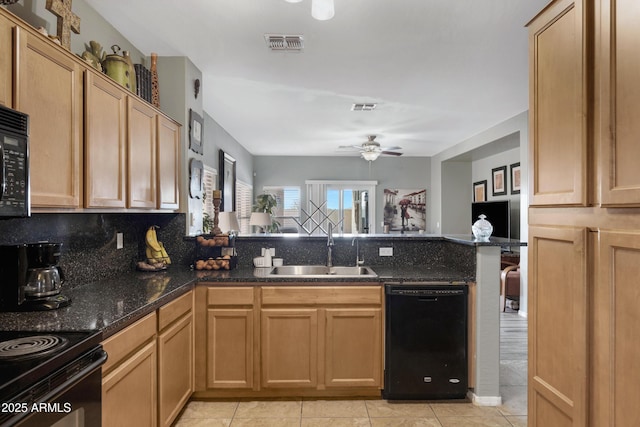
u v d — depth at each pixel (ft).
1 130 3.76
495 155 22.61
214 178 17.02
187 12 7.79
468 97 13.60
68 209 5.41
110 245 8.38
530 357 4.81
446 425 7.56
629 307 3.27
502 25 8.32
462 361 8.37
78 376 4.00
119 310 5.55
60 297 5.83
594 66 3.66
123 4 7.52
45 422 3.59
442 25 8.30
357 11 7.70
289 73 11.24
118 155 6.67
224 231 10.37
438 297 8.30
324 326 8.36
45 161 4.82
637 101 3.14
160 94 10.03
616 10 3.36
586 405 3.76
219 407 8.20
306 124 17.90
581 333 3.82
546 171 4.46
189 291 7.98
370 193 28.22
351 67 10.75
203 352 8.33
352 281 8.34
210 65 10.63
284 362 8.36
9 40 4.24
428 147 24.30
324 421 7.68
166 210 8.95
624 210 3.31
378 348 8.40
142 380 5.87
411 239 10.48
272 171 28.12
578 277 3.85
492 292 8.29
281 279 8.32
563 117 4.11
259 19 8.07
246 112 15.69
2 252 5.40
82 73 5.65
